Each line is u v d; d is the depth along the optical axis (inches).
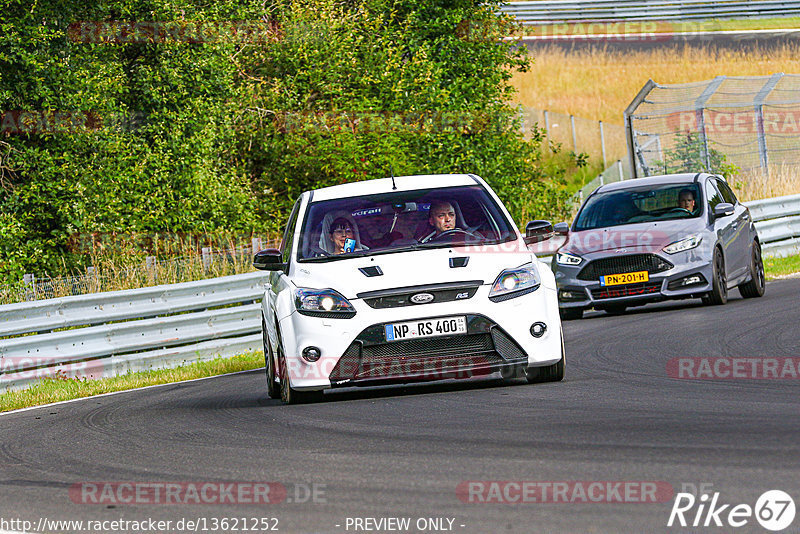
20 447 1079.0
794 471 678.5
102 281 2448.3
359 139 3668.8
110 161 3272.6
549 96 6476.4
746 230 2143.2
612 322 1894.7
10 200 3085.6
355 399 1196.5
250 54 3919.8
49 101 3117.6
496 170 3946.9
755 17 7411.4
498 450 820.0
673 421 884.6
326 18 3843.5
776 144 4618.6
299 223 1299.2
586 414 953.5
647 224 2039.9
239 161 3865.7
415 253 1198.3
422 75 3858.3
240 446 946.7
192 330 1991.9
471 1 4160.9
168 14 3479.3
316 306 1157.1
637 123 5728.3
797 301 1898.4
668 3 7337.6
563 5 7263.8
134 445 1011.9
